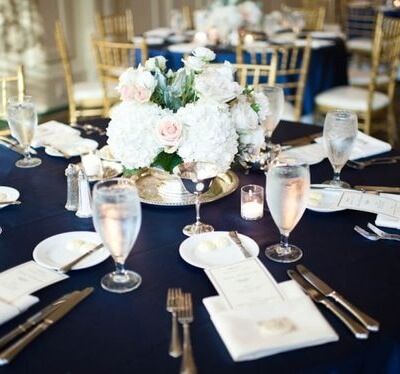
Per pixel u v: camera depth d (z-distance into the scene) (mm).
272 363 837
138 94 1234
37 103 5199
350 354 856
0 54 4828
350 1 6934
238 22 3787
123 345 888
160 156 1295
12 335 905
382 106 3611
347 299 1003
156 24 5992
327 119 1432
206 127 1205
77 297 1002
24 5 4879
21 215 1353
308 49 3195
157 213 1354
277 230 1265
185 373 800
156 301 1000
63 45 3635
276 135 1914
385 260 1135
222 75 1274
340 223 1295
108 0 5477
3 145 1823
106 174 1564
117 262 1052
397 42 3689
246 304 960
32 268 1091
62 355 868
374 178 1541
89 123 2057
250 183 1528
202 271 1098
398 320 940
